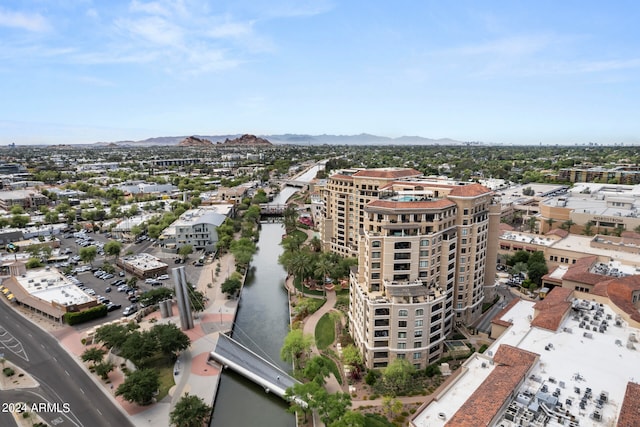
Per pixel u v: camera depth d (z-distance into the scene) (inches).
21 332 5880.9
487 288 6658.5
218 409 4443.9
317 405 3828.7
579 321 4539.9
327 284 7775.6
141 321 6235.2
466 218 5639.8
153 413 4210.1
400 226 5039.4
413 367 4621.1
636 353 3863.2
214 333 5876.0
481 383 3511.3
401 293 4781.0
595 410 3011.8
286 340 5123.0
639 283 5260.8
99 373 4658.0
